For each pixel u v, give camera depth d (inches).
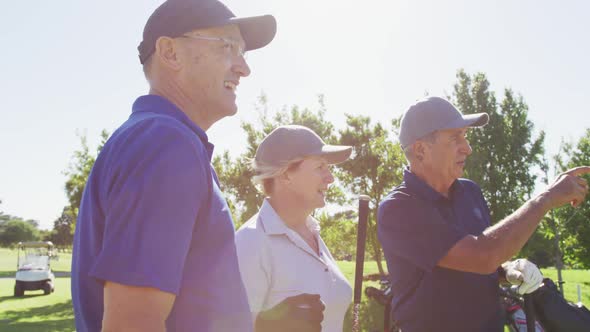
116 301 42.1
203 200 49.9
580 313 95.8
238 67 61.9
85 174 959.0
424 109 109.4
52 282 1091.3
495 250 90.0
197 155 49.2
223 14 60.4
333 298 108.3
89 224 50.5
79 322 51.4
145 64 61.3
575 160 911.0
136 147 46.5
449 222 103.7
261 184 111.6
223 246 51.4
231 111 61.4
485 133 918.4
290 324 73.5
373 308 415.2
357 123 701.3
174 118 52.5
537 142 924.0
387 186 679.7
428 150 108.7
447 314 98.0
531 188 912.3
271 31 67.5
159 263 42.8
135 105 57.6
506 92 944.3
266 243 101.7
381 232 104.4
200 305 48.8
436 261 95.0
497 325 101.7
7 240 4879.4
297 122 701.9
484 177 856.3
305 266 104.4
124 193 44.4
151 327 41.9
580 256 832.3
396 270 103.3
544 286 98.3
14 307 817.5
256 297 99.0
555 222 806.5
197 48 59.1
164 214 44.1
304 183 107.5
